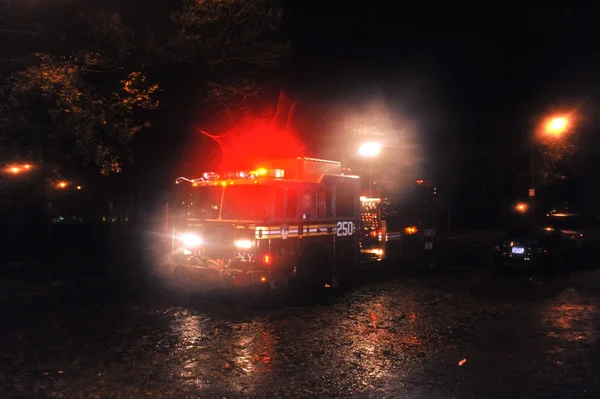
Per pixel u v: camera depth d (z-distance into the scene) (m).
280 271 11.91
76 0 12.95
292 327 9.23
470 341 8.31
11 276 15.35
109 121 13.16
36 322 9.63
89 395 6.08
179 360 7.35
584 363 7.16
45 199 26.52
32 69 11.55
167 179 21.52
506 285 13.73
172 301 11.54
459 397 5.96
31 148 13.65
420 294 12.47
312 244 12.72
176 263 12.81
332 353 7.66
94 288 13.21
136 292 12.62
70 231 28.59
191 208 12.59
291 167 12.89
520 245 16.27
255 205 11.59
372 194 15.38
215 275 12.04
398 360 7.33
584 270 16.50
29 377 6.70
